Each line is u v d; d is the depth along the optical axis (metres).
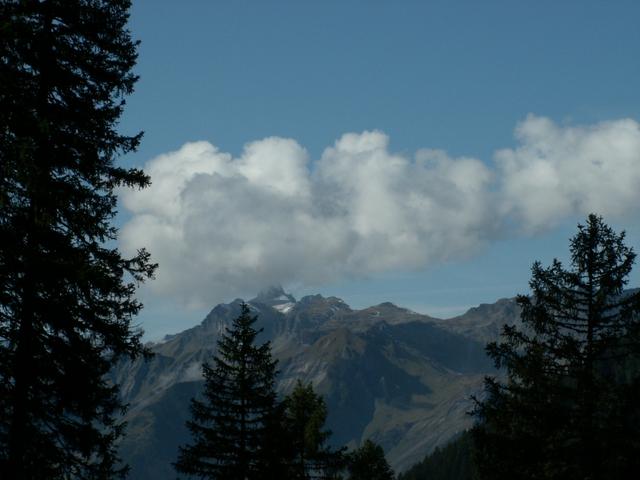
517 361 28.02
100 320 20.88
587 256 27.69
